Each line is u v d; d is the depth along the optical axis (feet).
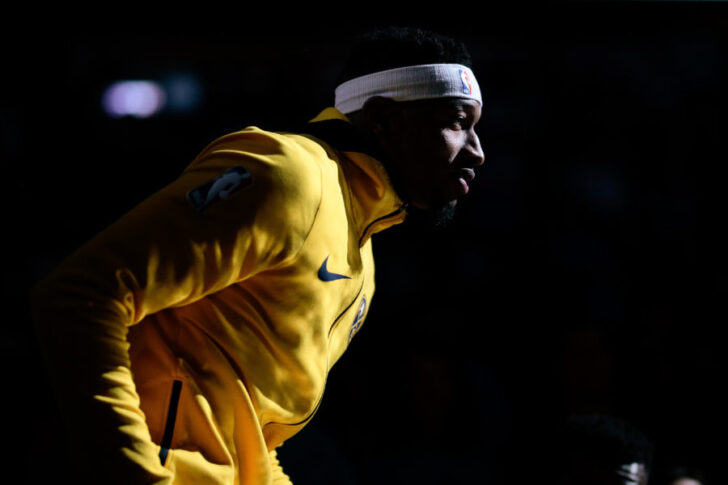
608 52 62.95
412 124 17.22
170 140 54.85
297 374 16.02
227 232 14.03
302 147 15.78
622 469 25.26
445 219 18.16
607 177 62.13
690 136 64.64
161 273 13.65
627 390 50.19
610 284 57.88
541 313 55.42
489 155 61.26
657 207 62.34
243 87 56.34
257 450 15.52
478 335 53.57
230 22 48.70
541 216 59.98
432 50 17.40
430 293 54.49
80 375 13.07
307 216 15.01
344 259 16.43
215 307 15.24
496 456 40.75
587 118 62.28
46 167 50.55
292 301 15.48
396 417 41.91
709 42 64.13
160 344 15.16
